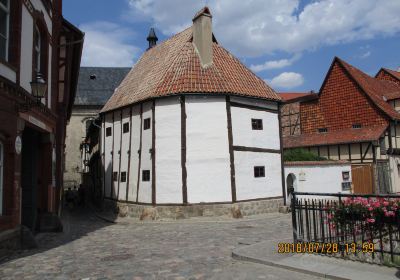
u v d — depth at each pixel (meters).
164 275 7.08
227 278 6.73
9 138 9.09
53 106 13.50
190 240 11.11
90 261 8.47
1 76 8.20
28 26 10.35
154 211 16.91
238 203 17.06
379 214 7.04
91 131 29.31
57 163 14.89
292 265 7.21
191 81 17.33
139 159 18.42
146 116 18.11
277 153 19.28
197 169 16.80
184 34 21.22
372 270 6.70
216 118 17.14
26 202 12.68
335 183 22.28
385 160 26.95
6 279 7.07
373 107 28.94
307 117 33.97
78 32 15.18
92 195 29.14
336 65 31.83
